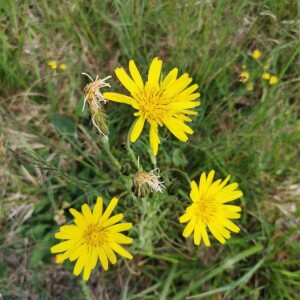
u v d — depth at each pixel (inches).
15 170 7.2
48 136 7.5
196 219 5.7
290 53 7.7
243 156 7.4
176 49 7.6
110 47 7.8
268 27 7.8
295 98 7.7
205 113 7.7
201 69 7.5
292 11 7.8
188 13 7.4
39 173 7.2
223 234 5.8
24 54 7.5
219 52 7.7
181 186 7.4
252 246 7.2
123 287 7.2
